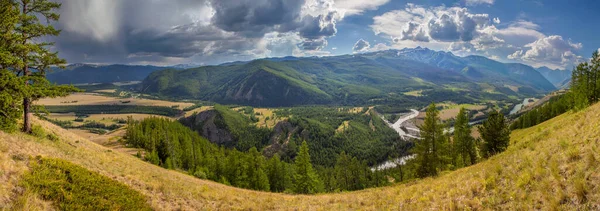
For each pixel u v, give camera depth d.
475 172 18.30
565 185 10.53
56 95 28.08
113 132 164.25
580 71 70.19
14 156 14.63
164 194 20.41
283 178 82.06
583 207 8.98
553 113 94.50
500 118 51.19
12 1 25.66
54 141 29.34
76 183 14.29
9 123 24.33
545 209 9.98
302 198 28.92
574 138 14.44
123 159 36.97
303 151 67.12
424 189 19.53
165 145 104.31
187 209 19.09
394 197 20.23
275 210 22.06
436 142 46.22
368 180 101.81
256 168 84.81
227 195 25.59
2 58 22.58
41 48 27.53
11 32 25.30
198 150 111.00
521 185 12.22
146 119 150.38
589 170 10.31
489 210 11.73
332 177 99.56
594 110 18.14
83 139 47.66
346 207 20.83
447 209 13.56
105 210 13.29
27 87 25.66
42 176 13.43
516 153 18.73
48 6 28.06
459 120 61.59
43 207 11.45
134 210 14.72
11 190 11.45
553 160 12.62
